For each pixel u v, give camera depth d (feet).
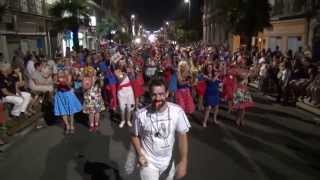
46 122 35.86
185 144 13.71
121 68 33.32
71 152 26.63
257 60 67.46
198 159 24.86
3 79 34.40
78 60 53.16
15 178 22.07
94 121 33.35
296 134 31.73
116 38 182.80
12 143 28.99
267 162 24.45
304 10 79.41
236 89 33.99
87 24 85.40
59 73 32.42
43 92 40.75
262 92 57.11
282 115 39.65
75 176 22.13
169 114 13.30
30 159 25.31
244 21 76.64
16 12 71.56
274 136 30.99
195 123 35.50
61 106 31.35
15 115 34.65
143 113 13.46
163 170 13.80
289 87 46.98
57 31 83.05
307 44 76.23
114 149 27.17
